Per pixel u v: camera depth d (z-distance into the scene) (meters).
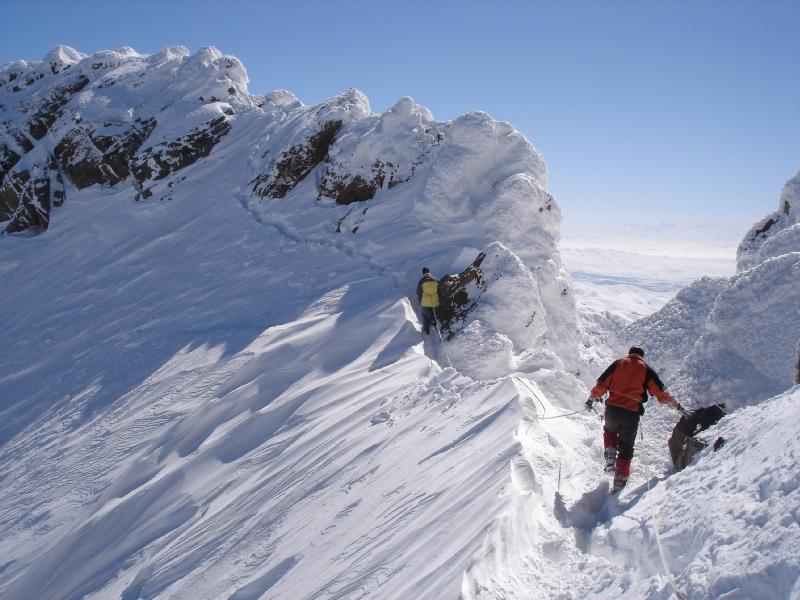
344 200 14.65
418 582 4.09
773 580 2.65
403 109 14.50
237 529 6.39
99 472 9.05
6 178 21.53
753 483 3.52
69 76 23.75
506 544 4.16
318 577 4.91
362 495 5.82
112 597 6.43
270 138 17.97
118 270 16.45
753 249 11.73
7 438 11.23
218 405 9.28
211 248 15.57
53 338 14.52
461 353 9.55
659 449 6.32
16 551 8.17
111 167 19.92
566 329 11.39
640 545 3.88
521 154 13.20
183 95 20.73
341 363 9.46
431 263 11.63
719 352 7.27
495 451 5.42
